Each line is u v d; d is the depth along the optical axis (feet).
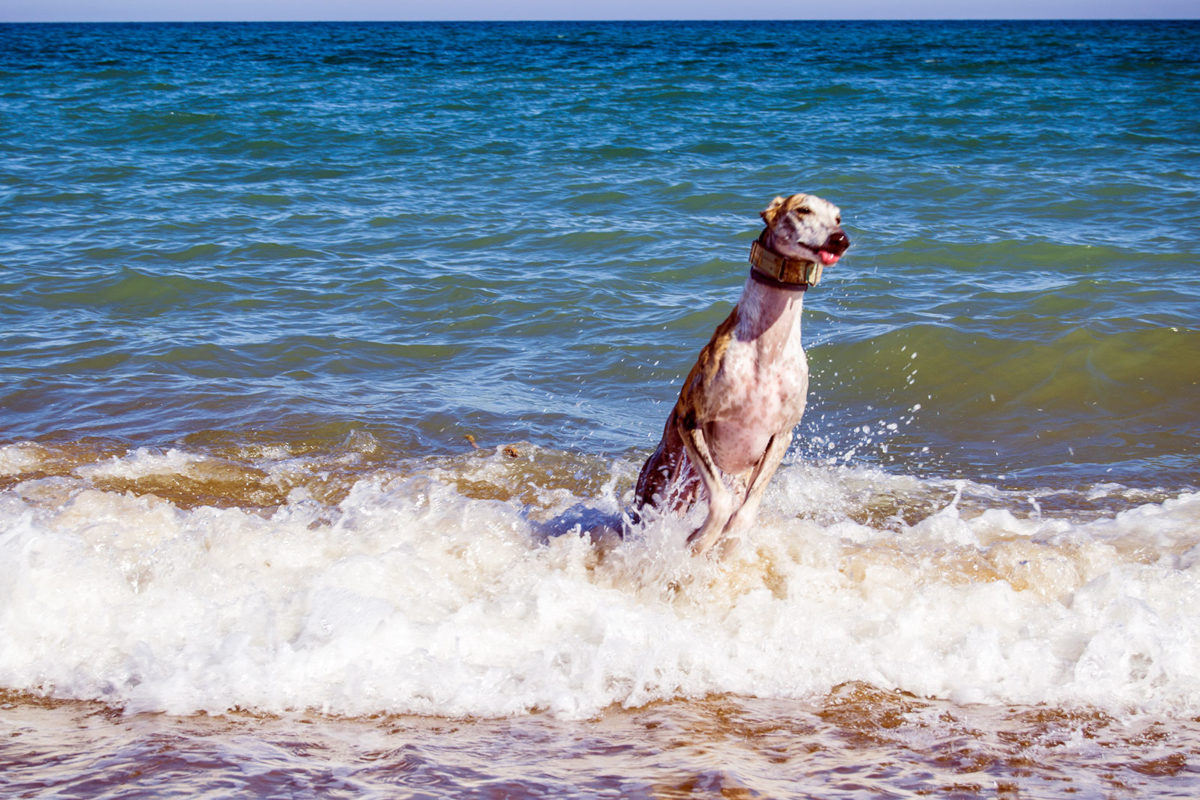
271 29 545.03
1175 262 34.71
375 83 112.27
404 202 48.06
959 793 9.27
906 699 11.44
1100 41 243.40
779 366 14.01
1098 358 24.79
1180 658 11.84
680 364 26.37
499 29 513.04
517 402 23.62
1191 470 19.48
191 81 111.75
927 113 82.58
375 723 10.71
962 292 31.55
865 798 9.11
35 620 12.38
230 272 34.96
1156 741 10.44
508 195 49.83
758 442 14.55
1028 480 19.25
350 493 17.70
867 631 12.76
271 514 17.02
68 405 22.65
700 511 15.70
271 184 52.75
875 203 46.98
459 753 9.95
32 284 32.68
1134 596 13.39
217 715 10.82
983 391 23.84
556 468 19.47
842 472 19.62
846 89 102.83
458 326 29.45
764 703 11.34
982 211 44.91
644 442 21.38
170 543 14.39
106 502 15.98
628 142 67.05
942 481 19.21
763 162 58.65
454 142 67.31
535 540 15.38
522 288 32.99
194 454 19.79
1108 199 46.78
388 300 31.86
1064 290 30.66
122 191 49.98
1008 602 13.25
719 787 9.22
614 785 9.23
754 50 202.28
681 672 11.85
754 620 12.92
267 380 24.70
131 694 11.19
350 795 8.91
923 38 282.15
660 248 38.45
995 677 11.78
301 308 30.96
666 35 337.31
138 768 9.41
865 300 31.12
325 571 13.58
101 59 158.20
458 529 15.47
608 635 12.30
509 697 11.27
